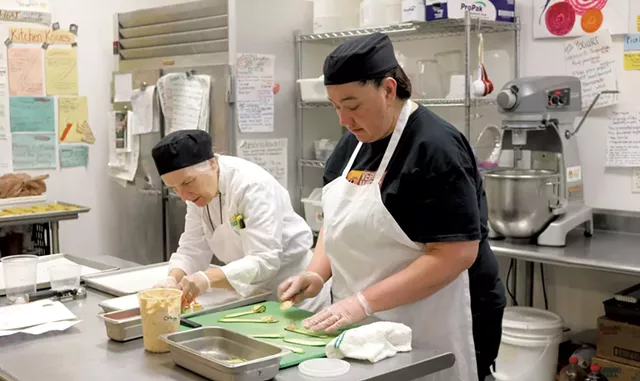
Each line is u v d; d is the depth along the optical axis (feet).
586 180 11.00
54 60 13.14
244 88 11.53
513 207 9.37
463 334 6.13
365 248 5.94
